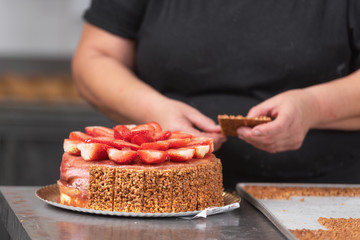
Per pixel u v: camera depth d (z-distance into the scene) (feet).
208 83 6.30
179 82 6.42
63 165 4.53
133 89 6.12
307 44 6.05
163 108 5.77
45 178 12.52
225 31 6.17
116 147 4.42
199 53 6.21
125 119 6.25
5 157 12.36
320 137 6.19
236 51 6.16
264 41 6.11
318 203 4.94
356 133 6.33
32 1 15.74
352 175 6.43
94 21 6.80
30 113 12.39
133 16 6.69
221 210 4.37
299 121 5.52
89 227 3.86
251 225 4.11
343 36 6.09
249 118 5.32
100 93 6.34
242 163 6.27
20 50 15.89
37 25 15.85
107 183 4.24
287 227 4.11
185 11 6.34
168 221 4.12
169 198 4.22
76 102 13.46
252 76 6.18
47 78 14.33
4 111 12.35
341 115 5.93
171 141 4.50
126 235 3.69
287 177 6.32
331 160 6.34
